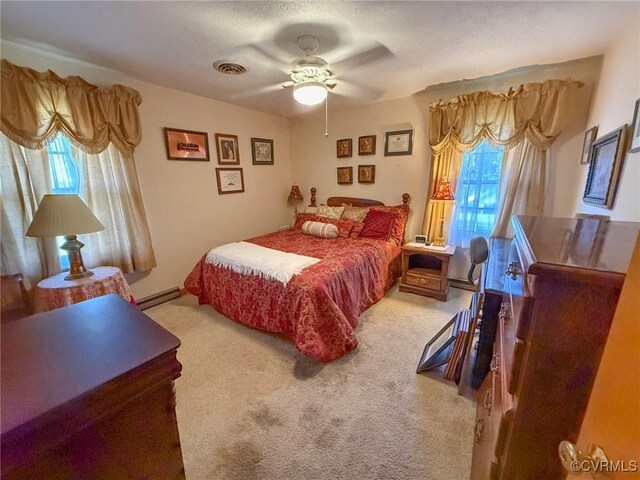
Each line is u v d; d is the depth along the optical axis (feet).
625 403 1.42
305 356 6.86
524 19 5.53
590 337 1.94
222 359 6.79
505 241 8.32
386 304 9.55
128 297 7.49
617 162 5.15
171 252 10.19
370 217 11.19
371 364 6.53
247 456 4.43
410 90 9.96
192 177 10.53
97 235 7.97
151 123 9.16
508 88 8.68
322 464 4.28
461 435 4.71
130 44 6.37
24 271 6.51
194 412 5.27
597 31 5.92
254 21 5.51
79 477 1.65
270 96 10.46
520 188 8.71
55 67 6.94
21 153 6.48
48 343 2.08
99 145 7.63
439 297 9.79
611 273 1.81
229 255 8.50
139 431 1.91
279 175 14.12
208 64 7.54
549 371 2.09
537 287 2.00
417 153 10.92
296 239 10.67
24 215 6.55
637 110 4.65
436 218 10.59
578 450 1.73
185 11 5.14
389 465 4.25
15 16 5.16
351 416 5.12
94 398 1.65
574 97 7.63
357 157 12.44
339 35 6.10
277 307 7.18
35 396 1.58
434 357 6.27
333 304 6.73
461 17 5.46
